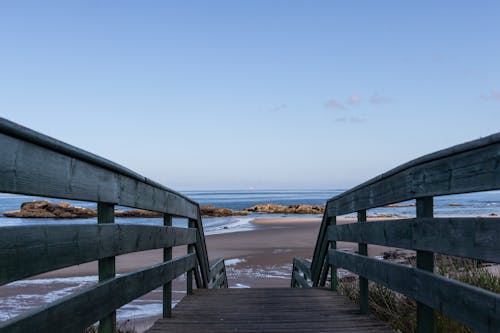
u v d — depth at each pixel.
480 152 2.20
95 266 15.12
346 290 6.53
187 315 4.68
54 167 2.11
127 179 3.17
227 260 16.55
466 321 2.32
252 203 104.19
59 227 2.12
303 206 57.97
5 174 1.73
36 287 11.56
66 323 2.15
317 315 4.60
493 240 2.09
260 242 22.28
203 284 7.10
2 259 1.69
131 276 3.16
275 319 4.45
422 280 2.90
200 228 6.72
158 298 10.17
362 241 4.42
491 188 2.10
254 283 12.18
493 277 5.54
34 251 1.90
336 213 5.68
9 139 1.76
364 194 4.32
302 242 22.28
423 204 2.91
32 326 1.85
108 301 2.70
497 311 2.04
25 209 43.84
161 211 4.20
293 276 10.05
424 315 2.94
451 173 2.48
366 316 4.53
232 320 4.42
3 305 9.57
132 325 7.77
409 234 3.14
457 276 5.62
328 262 6.25
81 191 2.39
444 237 2.58
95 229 2.54
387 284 3.63
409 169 3.11
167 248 4.54
